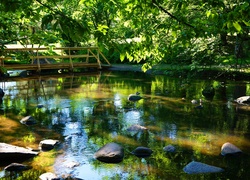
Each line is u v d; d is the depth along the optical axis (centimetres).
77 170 479
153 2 274
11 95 1083
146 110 862
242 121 750
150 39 364
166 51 422
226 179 448
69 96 1065
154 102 965
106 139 624
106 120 764
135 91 1152
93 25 266
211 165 497
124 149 568
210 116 796
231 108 881
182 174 466
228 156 535
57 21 202
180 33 329
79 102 970
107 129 690
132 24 368
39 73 1633
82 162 510
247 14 266
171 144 594
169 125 718
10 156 513
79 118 783
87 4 314
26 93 1122
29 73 1662
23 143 594
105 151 533
